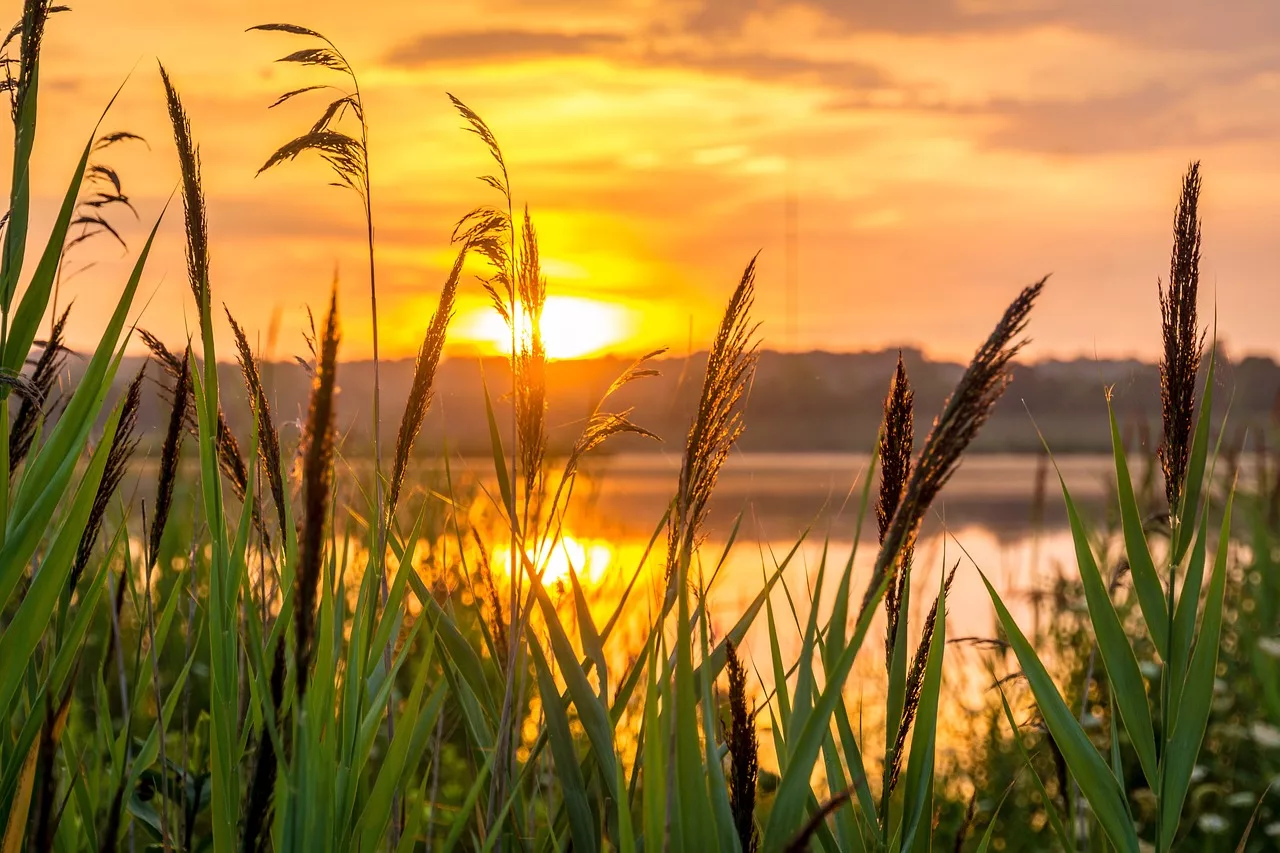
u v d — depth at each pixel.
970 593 8.15
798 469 25.86
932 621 1.83
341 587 2.00
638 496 15.69
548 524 2.07
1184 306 1.93
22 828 1.73
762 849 1.59
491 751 2.10
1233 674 5.04
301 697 1.30
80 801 2.05
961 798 4.38
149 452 2.21
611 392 1.95
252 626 1.75
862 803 1.86
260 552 2.05
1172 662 2.03
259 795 1.46
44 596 1.76
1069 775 2.37
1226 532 2.00
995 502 18.45
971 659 5.52
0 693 1.73
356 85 1.98
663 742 1.71
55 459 1.82
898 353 1.78
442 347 2.01
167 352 2.05
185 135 1.88
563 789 1.91
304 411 2.03
